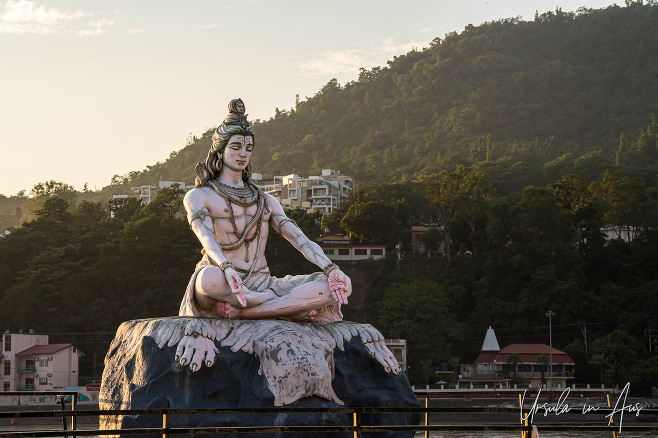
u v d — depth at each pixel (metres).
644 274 103.00
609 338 86.88
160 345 15.92
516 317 97.94
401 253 120.25
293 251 98.25
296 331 16.30
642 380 82.25
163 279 94.69
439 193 114.94
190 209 18.17
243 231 18.17
